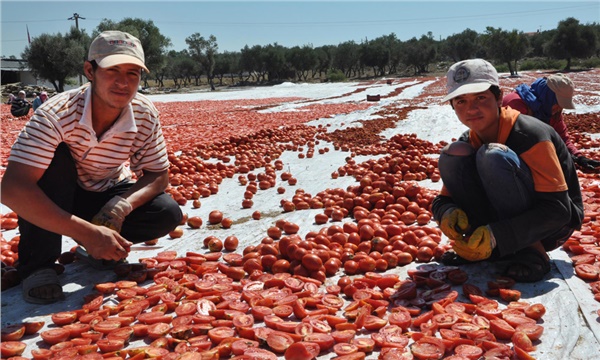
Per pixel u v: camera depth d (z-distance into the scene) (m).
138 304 3.25
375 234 4.35
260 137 11.92
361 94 33.78
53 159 3.37
